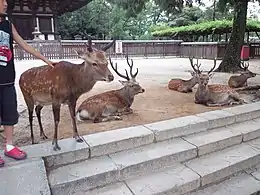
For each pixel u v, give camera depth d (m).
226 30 17.45
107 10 30.17
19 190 2.38
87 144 3.03
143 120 4.11
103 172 2.76
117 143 3.14
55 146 2.88
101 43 17.22
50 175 2.67
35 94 3.04
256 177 3.34
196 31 19.41
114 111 4.23
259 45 18.30
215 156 3.46
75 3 19.44
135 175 2.96
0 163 2.47
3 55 2.38
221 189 3.08
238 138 3.78
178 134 3.60
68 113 4.61
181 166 3.20
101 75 2.75
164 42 19.77
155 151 3.22
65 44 16.38
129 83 4.32
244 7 10.05
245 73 6.56
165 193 2.77
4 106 2.51
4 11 2.37
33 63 13.12
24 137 3.43
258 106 4.71
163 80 8.34
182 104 5.18
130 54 18.72
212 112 4.33
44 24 20.20
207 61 16.05
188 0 11.23
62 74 2.80
